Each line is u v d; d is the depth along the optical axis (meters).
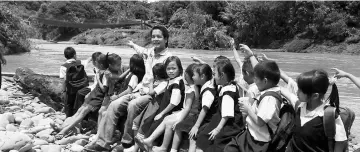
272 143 3.37
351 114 3.64
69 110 6.17
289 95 3.59
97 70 5.73
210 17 36.78
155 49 5.01
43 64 17.73
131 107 4.64
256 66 3.44
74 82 6.01
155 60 4.96
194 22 36.34
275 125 3.38
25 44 23.97
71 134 5.37
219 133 3.66
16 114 6.12
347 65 20.08
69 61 6.16
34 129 5.36
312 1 32.62
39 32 50.84
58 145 4.70
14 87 8.40
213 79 3.99
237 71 14.44
